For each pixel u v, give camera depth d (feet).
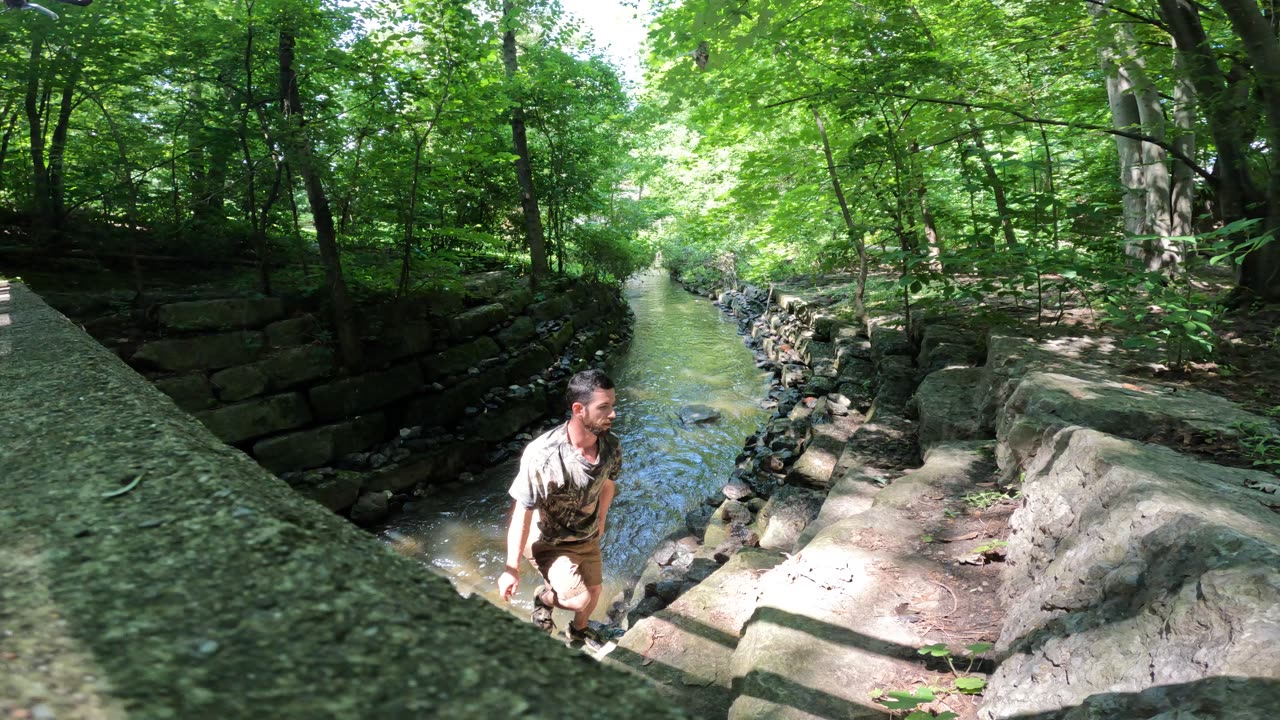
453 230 32.24
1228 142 20.01
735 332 56.44
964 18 29.84
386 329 27.27
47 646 1.73
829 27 25.16
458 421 29.22
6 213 26.23
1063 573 7.67
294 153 23.93
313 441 23.65
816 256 42.75
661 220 75.97
